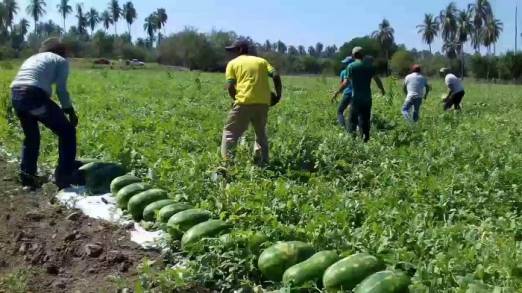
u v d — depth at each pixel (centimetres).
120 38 12269
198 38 9281
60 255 683
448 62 10456
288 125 1486
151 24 16312
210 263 602
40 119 924
